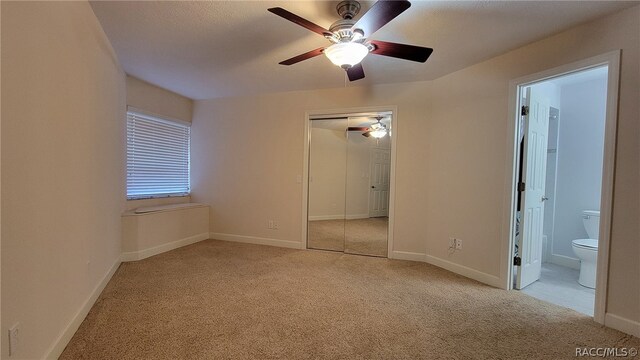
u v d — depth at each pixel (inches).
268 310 89.6
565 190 143.9
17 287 49.9
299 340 73.7
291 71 131.0
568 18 83.1
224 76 138.7
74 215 74.5
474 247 119.5
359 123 163.0
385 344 72.5
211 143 181.2
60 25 66.1
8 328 47.5
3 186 46.5
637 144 75.7
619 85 78.6
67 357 65.3
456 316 87.5
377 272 126.3
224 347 70.3
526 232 111.6
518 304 96.5
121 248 132.6
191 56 115.2
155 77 140.6
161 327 78.6
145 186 157.1
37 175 56.5
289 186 167.3
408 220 145.3
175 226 159.2
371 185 159.6
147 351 68.2
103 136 100.4
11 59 48.6
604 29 81.8
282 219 169.0
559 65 92.4
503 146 109.0
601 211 82.0
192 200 186.1
